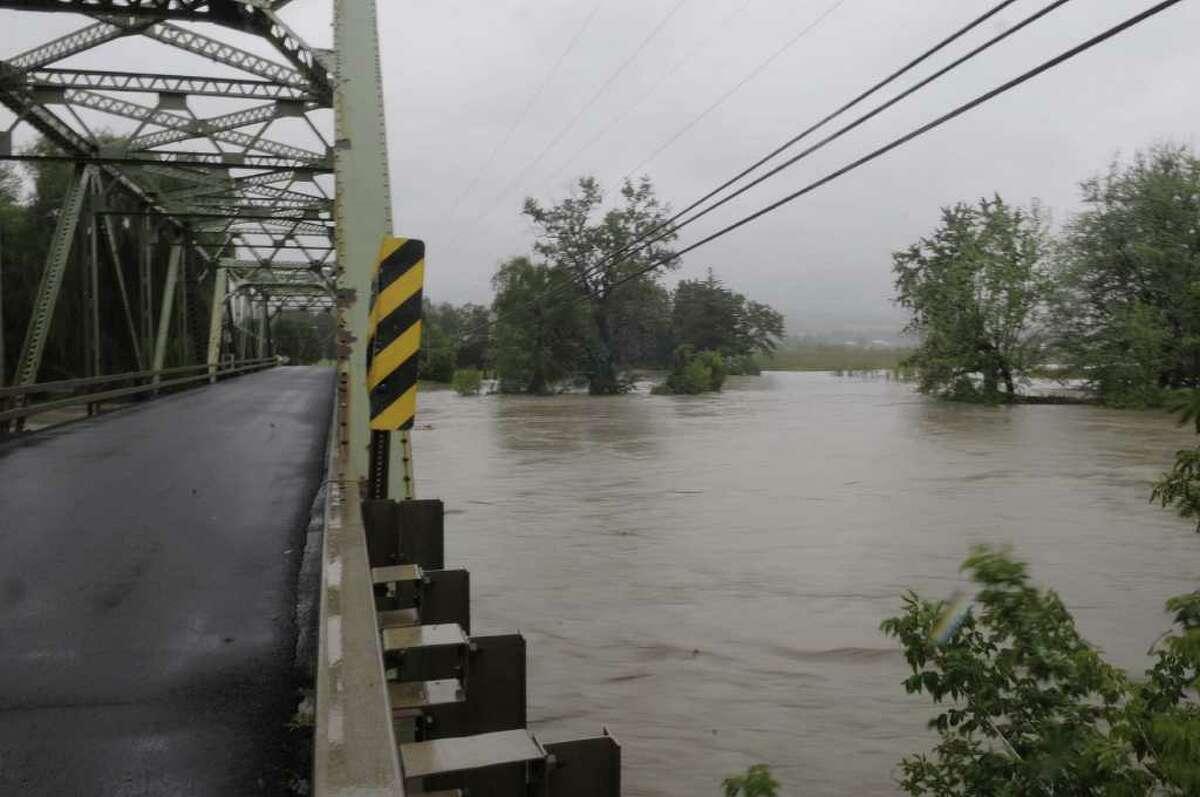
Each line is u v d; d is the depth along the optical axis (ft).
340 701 8.63
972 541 45.68
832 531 48.85
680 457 84.12
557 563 41.91
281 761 12.18
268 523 25.75
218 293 130.82
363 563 13.23
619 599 35.76
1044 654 15.20
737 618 33.12
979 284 154.71
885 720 24.06
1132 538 45.75
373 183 29.71
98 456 39.68
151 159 66.85
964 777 15.33
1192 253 136.36
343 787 7.00
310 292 202.80
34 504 28.48
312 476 34.12
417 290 18.74
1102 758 12.93
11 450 41.91
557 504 58.70
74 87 61.98
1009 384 158.30
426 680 15.08
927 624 16.55
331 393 90.53
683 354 226.99
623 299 217.56
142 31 56.95
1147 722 13.41
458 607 17.71
